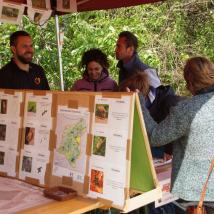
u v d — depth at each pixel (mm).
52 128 2066
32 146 2146
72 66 6875
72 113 1977
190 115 2047
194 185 2061
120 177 1776
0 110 2303
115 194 1788
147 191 1871
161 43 7988
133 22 7566
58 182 2010
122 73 3539
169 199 2393
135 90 2311
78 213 1727
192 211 2127
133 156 1865
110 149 1813
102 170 1838
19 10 3846
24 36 3418
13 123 2246
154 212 2768
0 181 2170
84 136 1916
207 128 2031
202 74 2111
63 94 2020
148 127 2176
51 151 2061
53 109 2068
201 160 2053
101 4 4559
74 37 7129
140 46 7590
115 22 7426
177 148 2174
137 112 1784
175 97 2719
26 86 3479
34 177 2119
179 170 2123
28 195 1927
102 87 3475
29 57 3434
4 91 2295
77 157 1936
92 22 7703
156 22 8031
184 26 8242
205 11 8367
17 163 2213
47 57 6922
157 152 2699
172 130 2090
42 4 4055
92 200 1857
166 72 7875
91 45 6832
